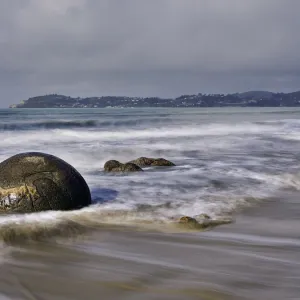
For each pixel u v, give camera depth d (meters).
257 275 4.95
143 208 8.31
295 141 23.94
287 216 7.93
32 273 5.00
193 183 11.09
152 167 14.03
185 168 13.80
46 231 6.71
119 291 4.50
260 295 4.40
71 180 8.13
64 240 6.31
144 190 10.11
